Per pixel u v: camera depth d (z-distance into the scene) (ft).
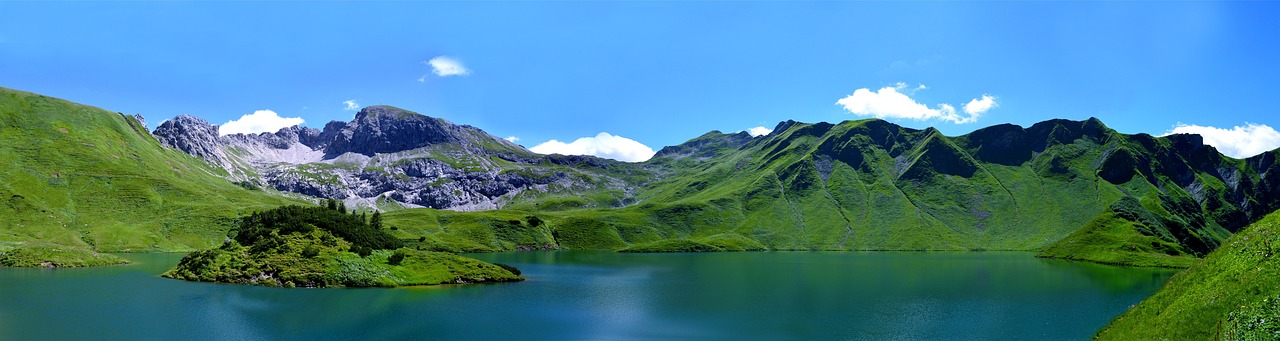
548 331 263.70
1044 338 257.55
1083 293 397.80
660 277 504.02
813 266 654.53
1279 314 143.84
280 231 401.70
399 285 374.84
